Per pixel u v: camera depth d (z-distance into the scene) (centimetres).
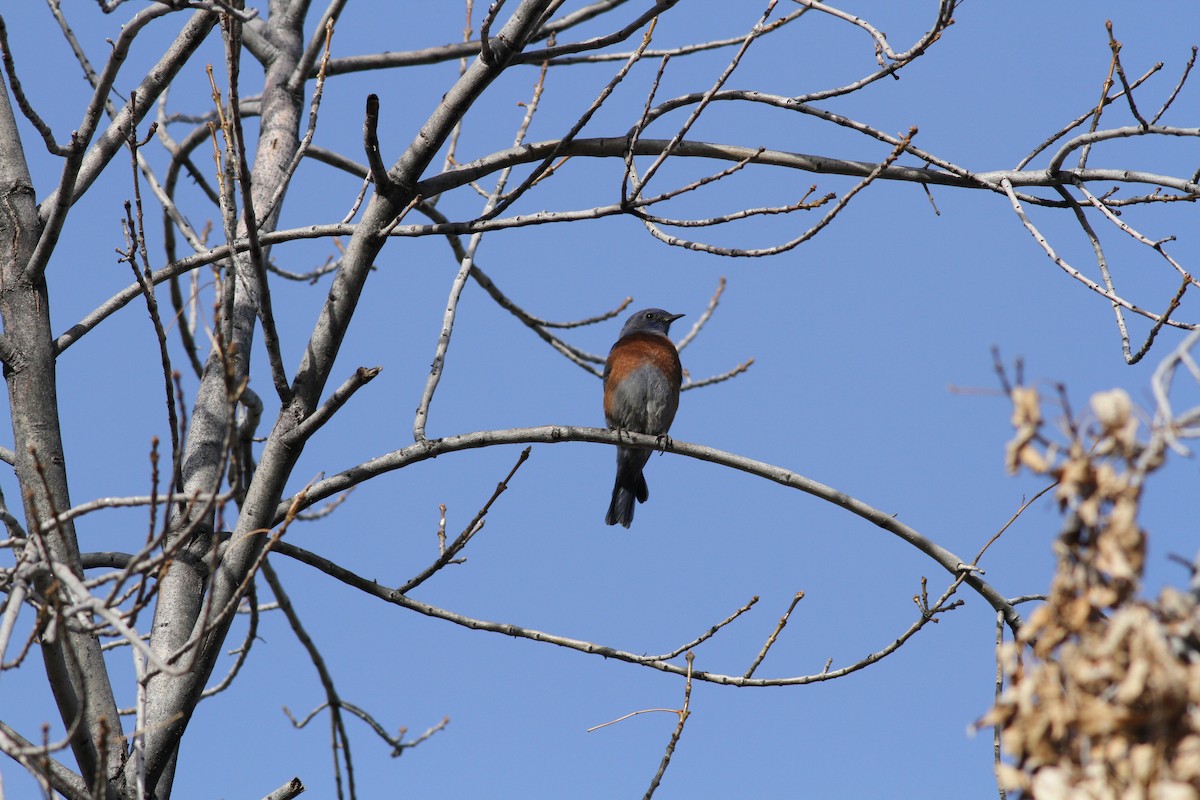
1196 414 526
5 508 967
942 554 1127
